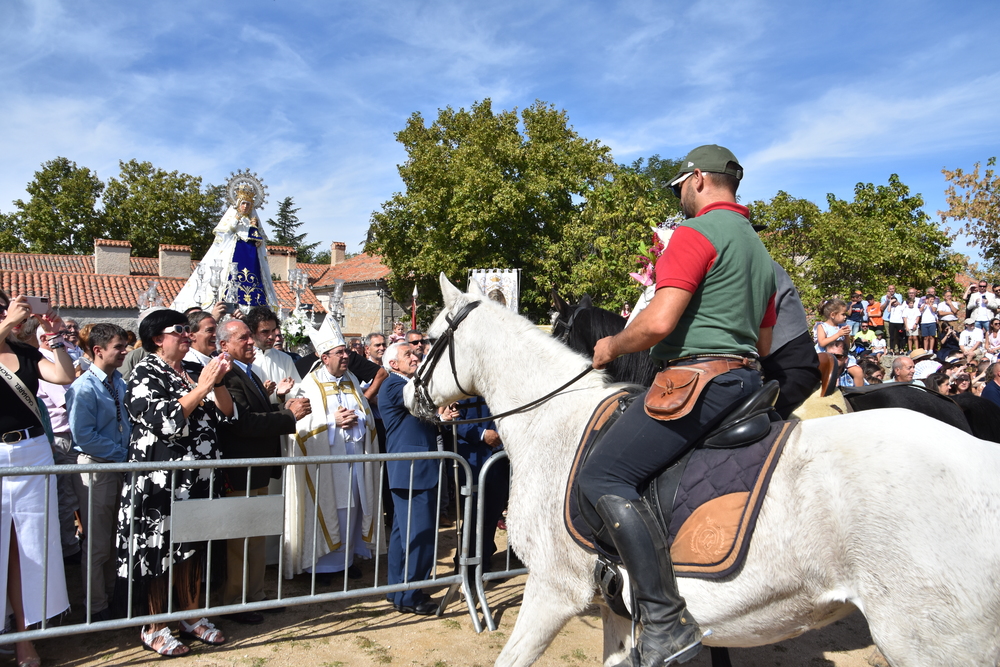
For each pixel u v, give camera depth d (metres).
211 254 9.42
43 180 44.16
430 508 4.62
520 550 2.75
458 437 5.52
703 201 2.49
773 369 3.26
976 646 1.90
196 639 4.08
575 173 25.62
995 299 14.73
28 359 3.67
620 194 19.20
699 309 2.30
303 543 5.03
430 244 24.83
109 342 4.52
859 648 4.13
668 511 2.31
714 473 2.27
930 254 21.08
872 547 1.99
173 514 3.72
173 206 43.03
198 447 3.99
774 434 2.28
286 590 5.02
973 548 1.92
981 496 1.96
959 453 2.04
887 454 2.07
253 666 3.74
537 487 2.73
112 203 43.56
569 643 4.12
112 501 4.45
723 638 2.28
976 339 14.36
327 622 4.42
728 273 2.27
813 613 2.16
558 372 2.96
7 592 3.57
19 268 31.66
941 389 6.61
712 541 2.19
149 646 3.87
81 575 5.12
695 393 2.22
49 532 3.65
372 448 5.50
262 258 9.73
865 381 7.46
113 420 4.50
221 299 9.17
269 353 5.66
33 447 3.60
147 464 3.64
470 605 4.47
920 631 1.93
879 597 1.98
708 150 2.49
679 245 2.25
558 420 2.81
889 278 19.83
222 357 3.91
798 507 2.12
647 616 2.23
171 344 3.95
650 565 2.21
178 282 27.58
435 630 4.30
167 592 3.93
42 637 3.43
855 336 14.20
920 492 1.98
